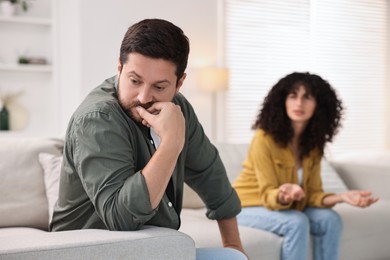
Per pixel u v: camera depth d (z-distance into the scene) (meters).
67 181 1.97
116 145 1.81
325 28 7.17
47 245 1.62
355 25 7.36
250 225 3.31
